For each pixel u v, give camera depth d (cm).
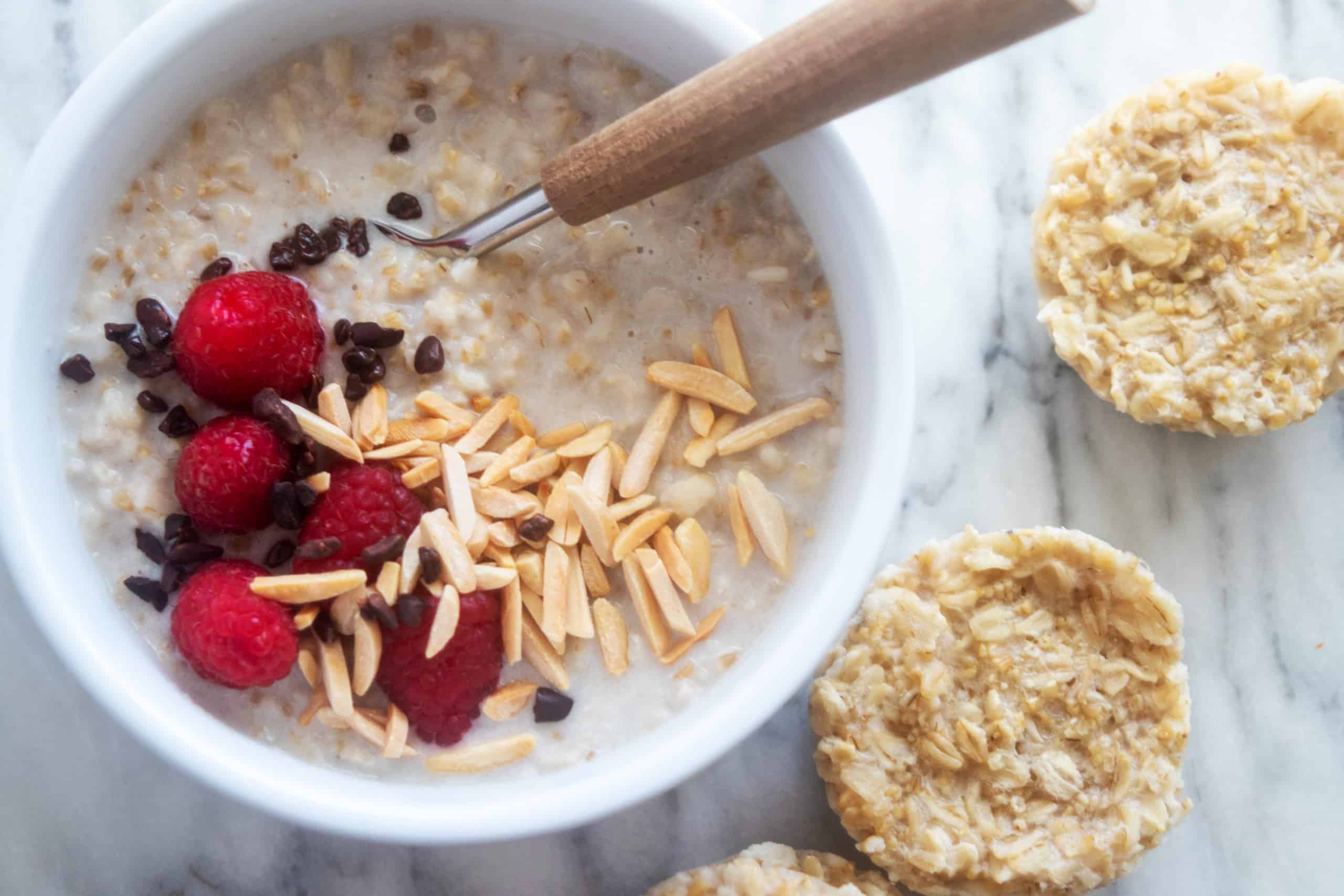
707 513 37
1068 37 41
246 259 37
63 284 36
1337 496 42
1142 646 39
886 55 31
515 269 38
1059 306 40
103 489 36
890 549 41
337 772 36
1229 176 39
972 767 39
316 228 37
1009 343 41
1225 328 39
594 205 35
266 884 40
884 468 36
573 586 37
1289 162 39
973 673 39
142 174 37
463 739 37
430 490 37
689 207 38
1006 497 41
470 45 37
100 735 40
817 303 37
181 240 37
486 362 37
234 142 37
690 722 36
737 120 33
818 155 36
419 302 37
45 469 36
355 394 37
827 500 37
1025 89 41
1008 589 39
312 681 36
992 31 30
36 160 35
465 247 37
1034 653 39
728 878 38
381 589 36
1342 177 39
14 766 40
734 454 37
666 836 41
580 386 38
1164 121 39
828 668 39
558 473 37
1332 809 41
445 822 35
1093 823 39
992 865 39
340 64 37
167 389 37
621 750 36
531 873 41
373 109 37
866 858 41
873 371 36
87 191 36
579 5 36
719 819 41
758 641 37
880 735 39
